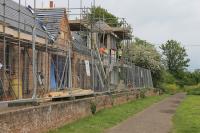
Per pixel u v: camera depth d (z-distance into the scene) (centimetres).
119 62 4634
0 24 1998
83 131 2089
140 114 3284
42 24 3256
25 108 1741
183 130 2339
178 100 5556
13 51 2412
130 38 6094
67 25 3697
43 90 2536
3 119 1522
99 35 4994
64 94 2458
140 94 5297
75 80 3297
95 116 2767
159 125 2572
